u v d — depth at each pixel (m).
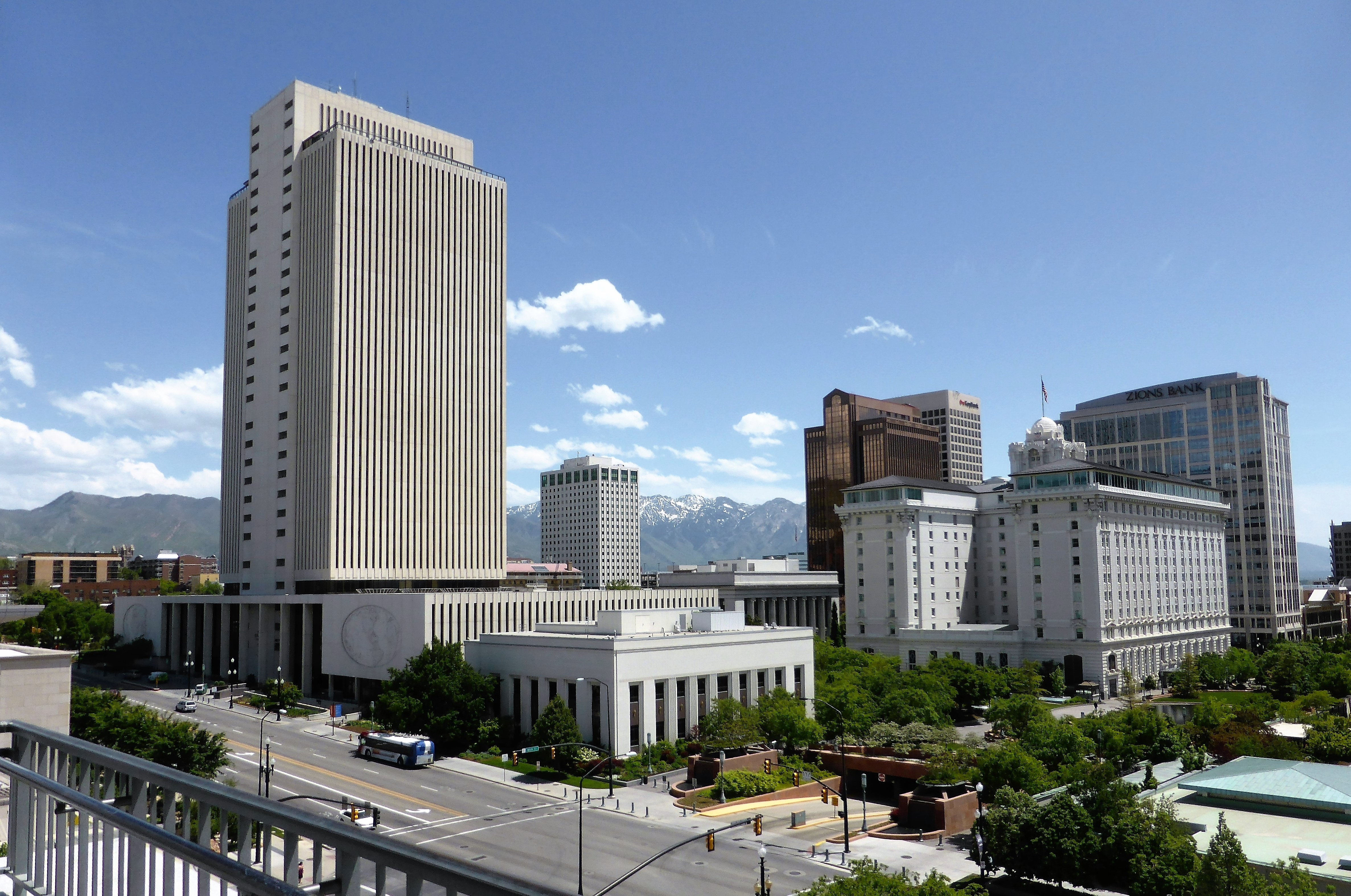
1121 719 112.12
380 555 170.25
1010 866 64.50
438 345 182.50
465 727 113.19
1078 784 67.25
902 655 193.00
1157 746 102.56
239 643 176.62
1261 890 48.25
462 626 141.88
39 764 15.20
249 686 167.88
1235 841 51.12
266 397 184.12
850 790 101.25
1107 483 184.00
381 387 173.00
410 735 111.62
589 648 112.56
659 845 75.00
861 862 54.78
